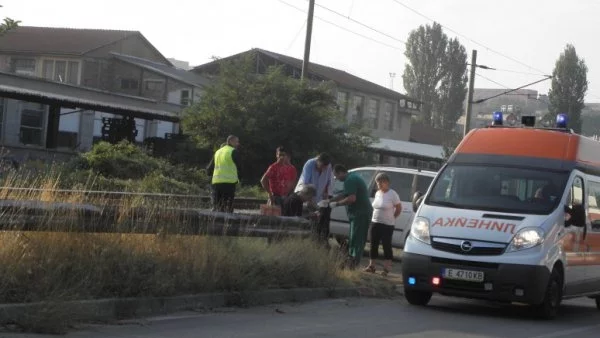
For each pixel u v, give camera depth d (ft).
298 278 39.86
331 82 137.80
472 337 31.22
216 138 128.06
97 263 30.96
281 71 132.05
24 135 138.51
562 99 249.55
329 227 52.08
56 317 26.63
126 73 181.06
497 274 35.55
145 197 37.81
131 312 30.76
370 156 139.74
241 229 38.93
